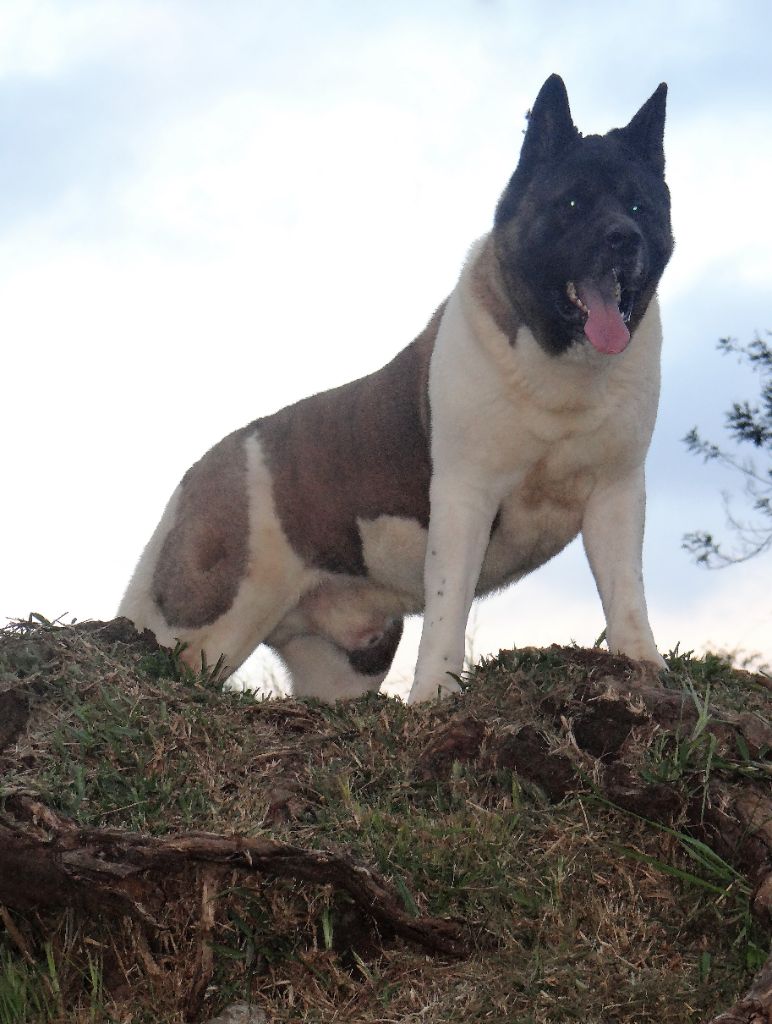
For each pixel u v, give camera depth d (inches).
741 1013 130.9
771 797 142.6
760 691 158.1
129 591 186.9
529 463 168.1
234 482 181.6
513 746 148.3
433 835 142.6
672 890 141.7
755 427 228.4
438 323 174.4
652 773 144.4
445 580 167.6
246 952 138.2
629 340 162.2
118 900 137.8
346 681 188.9
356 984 137.2
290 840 141.9
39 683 151.3
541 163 168.7
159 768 146.6
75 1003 137.6
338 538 179.2
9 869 138.3
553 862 142.4
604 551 168.9
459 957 138.3
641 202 167.0
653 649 164.7
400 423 174.6
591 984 135.8
